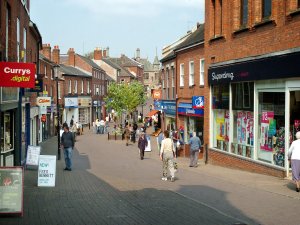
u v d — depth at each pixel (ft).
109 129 209.15
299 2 45.73
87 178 53.01
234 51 61.52
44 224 27.94
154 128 175.83
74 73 208.74
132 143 132.57
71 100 200.54
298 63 44.14
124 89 189.67
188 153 90.89
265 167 51.85
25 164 62.08
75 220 29.04
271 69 49.75
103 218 29.63
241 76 57.98
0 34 45.09
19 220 29.12
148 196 38.81
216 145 70.33
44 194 40.09
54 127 169.48
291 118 46.65
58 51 204.44
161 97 135.33
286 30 46.98
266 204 33.50
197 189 43.01
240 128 60.34
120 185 46.34
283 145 48.11
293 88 45.80
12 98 52.90
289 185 42.32
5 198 30.04
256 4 54.19
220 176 53.11
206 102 73.31
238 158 60.23
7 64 39.99
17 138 58.75
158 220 29.01
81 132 178.19
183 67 107.04
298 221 27.86
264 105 52.95
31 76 40.24
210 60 71.41
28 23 76.18
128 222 28.45
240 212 31.12
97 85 253.24
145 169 66.54
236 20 61.05
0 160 46.96
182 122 109.91
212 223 27.91
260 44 53.31
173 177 50.21
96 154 97.09
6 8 50.24
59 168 66.54
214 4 71.26
